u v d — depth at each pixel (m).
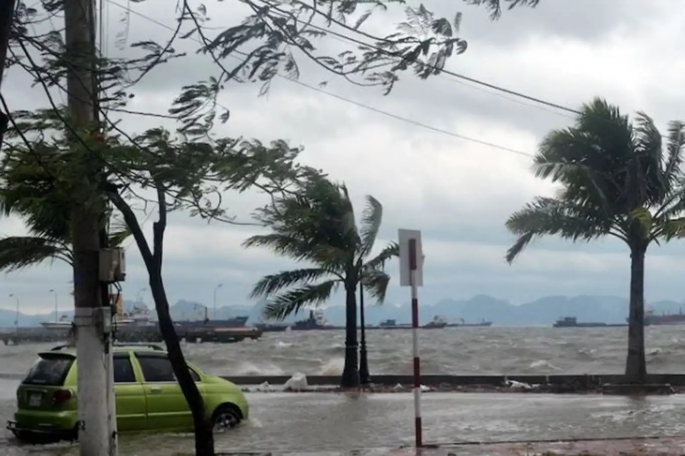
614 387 25.88
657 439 15.23
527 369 54.16
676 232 25.02
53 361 16.77
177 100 9.35
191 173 9.78
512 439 15.78
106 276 12.48
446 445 14.56
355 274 28.16
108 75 9.61
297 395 26.08
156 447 15.62
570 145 25.83
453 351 77.88
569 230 25.84
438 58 8.83
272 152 10.07
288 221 11.36
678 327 180.75
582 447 14.21
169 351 11.94
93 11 10.33
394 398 24.83
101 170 9.94
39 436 16.62
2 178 10.74
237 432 17.50
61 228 18.67
